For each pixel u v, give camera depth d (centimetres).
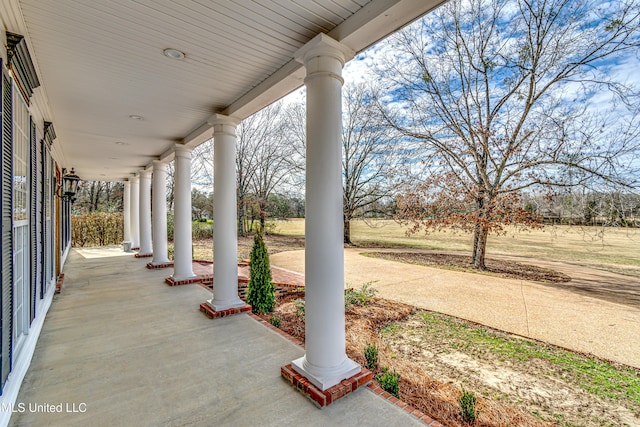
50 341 312
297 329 412
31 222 289
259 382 236
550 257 618
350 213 1216
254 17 201
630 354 335
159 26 210
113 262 796
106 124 443
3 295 182
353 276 711
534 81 639
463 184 746
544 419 238
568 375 303
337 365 225
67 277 617
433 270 724
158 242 717
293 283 631
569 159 584
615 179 527
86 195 1864
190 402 210
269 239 1438
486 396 270
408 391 273
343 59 228
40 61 257
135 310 413
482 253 707
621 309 438
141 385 231
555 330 399
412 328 433
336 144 225
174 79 296
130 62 262
